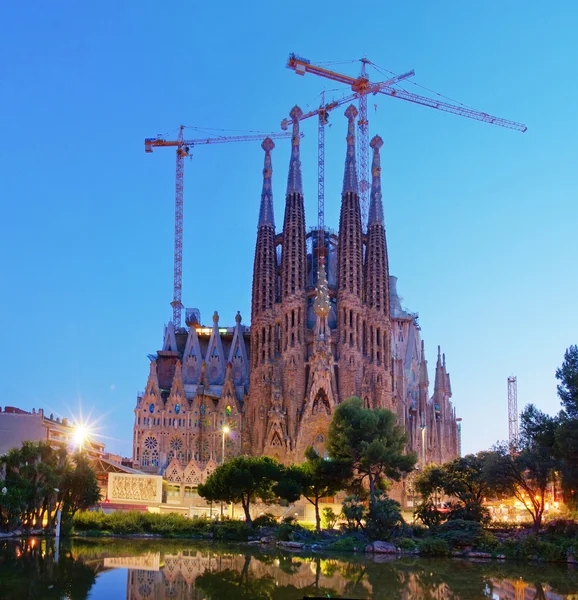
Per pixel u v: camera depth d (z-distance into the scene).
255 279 165.88
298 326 157.50
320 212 186.50
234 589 46.59
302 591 46.75
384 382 156.88
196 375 175.75
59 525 80.38
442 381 192.62
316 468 91.75
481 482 92.44
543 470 80.38
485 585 52.00
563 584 53.03
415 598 45.44
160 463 158.25
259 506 124.56
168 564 59.25
